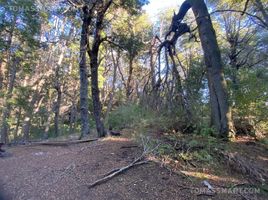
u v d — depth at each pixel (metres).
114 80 24.22
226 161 5.31
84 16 8.64
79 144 7.70
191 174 4.85
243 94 7.57
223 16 20.66
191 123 6.99
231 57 17.78
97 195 4.34
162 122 7.42
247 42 20.33
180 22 8.91
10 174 5.68
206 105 7.68
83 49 8.89
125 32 12.11
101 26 8.38
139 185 4.52
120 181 4.66
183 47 16.73
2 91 17.98
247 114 7.58
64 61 22.06
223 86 6.86
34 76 23.12
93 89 8.03
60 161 5.94
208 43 7.16
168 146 5.70
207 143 5.89
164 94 8.27
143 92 9.17
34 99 21.31
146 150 5.59
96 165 5.32
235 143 6.41
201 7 7.37
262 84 7.75
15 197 4.61
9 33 16.61
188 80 8.34
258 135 7.29
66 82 23.62
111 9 10.56
